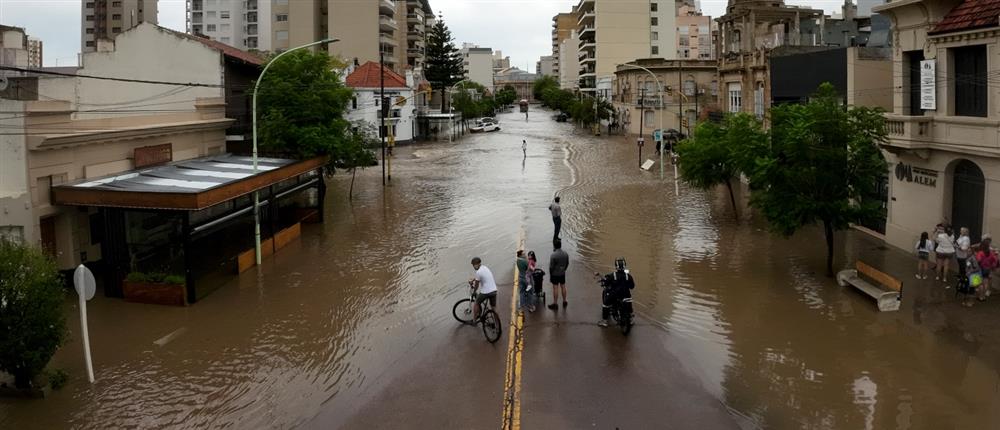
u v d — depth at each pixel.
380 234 25.42
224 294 17.80
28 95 26.39
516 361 12.62
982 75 17.03
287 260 21.48
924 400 10.79
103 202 17.16
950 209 18.62
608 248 22.23
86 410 11.13
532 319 15.09
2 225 16.48
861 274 17.05
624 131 81.06
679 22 122.31
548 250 22.14
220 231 25.97
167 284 16.91
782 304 15.87
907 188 20.53
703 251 21.56
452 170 45.91
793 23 44.16
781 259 20.27
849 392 11.14
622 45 99.19
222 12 109.50
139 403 11.38
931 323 14.23
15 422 10.73
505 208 30.78
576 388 11.36
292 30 86.31
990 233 16.84
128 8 102.56
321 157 26.34
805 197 17.27
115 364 13.11
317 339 14.33
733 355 12.80
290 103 26.36
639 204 31.23
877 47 25.92
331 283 18.70
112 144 20.17
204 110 25.97
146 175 20.11
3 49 27.28
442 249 22.70
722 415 10.37
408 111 68.12
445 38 90.31
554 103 131.75
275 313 16.14
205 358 13.36
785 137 18.00
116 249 17.48
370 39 83.81
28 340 11.29
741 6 48.19
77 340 14.42
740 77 42.47
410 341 13.98
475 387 11.54
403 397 11.25
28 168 16.84
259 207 21.30
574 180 40.12
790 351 12.94
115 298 17.53
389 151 46.41
